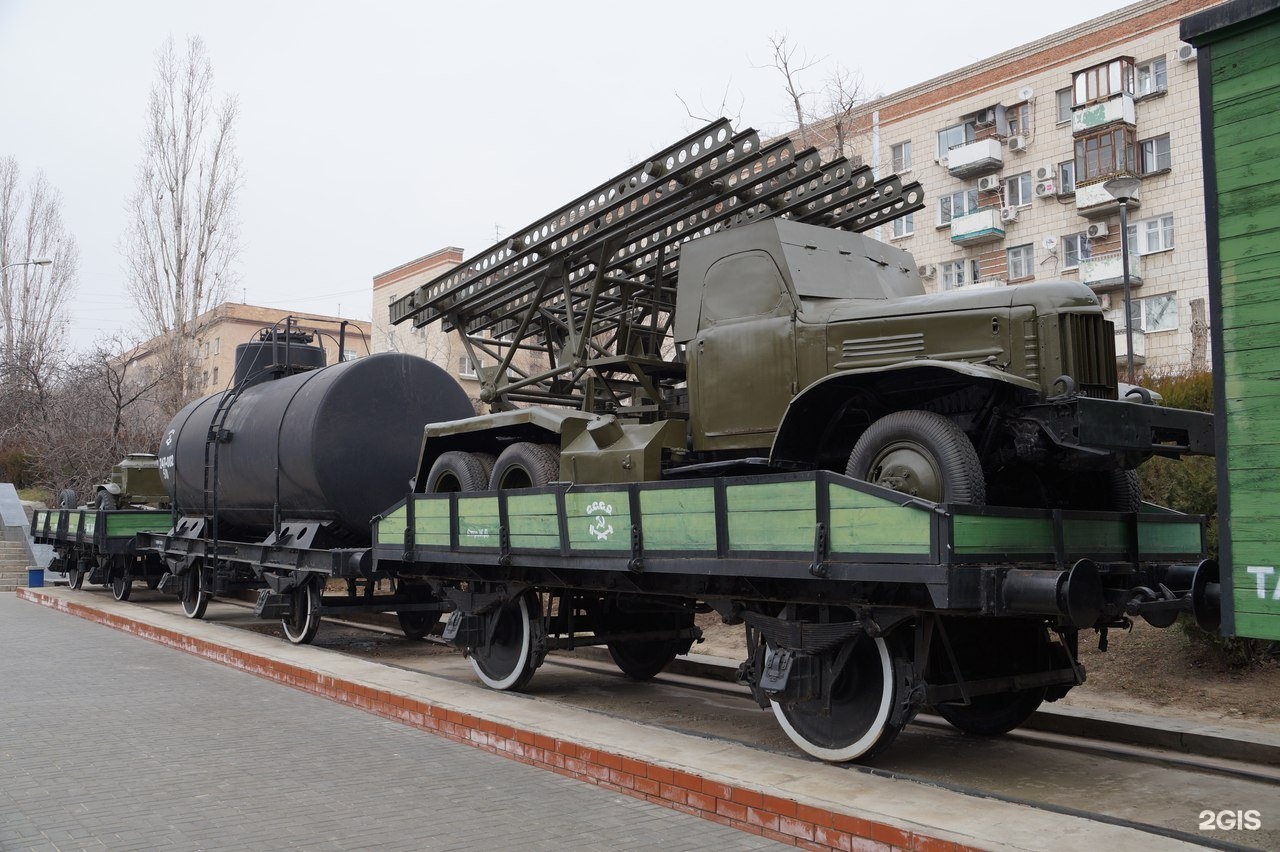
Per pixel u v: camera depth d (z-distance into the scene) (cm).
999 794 557
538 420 878
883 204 861
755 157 766
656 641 989
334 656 1045
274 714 821
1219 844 468
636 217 862
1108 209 2767
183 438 1521
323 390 1184
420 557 975
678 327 820
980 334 637
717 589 709
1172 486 938
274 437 1227
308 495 1192
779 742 728
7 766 641
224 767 641
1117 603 608
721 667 1017
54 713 810
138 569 1827
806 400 688
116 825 520
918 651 594
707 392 780
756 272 766
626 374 1094
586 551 760
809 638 628
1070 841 442
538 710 754
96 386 3203
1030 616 648
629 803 574
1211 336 459
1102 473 694
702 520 662
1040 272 2952
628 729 683
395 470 1209
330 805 559
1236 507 447
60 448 3011
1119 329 2784
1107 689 872
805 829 497
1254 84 450
